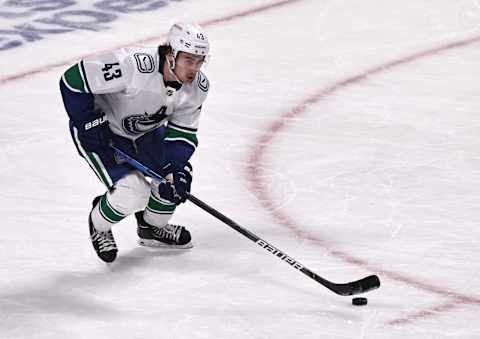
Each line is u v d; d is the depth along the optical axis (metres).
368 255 11.96
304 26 21.27
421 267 11.64
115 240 12.38
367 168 14.59
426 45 20.20
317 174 14.40
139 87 10.69
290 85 18.12
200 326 10.29
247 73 18.67
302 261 11.81
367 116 16.72
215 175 14.35
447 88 18.00
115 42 20.16
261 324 10.34
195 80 11.03
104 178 11.12
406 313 10.59
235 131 16.02
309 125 16.31
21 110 16.88
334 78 18.50
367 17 21.81
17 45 19.95
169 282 11.30
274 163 14.80
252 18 21.69
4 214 13.04
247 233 10.96
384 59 19.47
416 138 15.76
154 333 10.16
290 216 13.06
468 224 12.79
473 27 21.20
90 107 10.83
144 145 11.39
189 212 13.18
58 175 14.34
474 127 16.22
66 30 20.78
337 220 12.92
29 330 10.23
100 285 11.23
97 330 10.22
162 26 21.08
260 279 11.37
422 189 13.86
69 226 12.73
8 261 11.77
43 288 11.14
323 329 10.23
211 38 20.53
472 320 10.45
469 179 14.20
